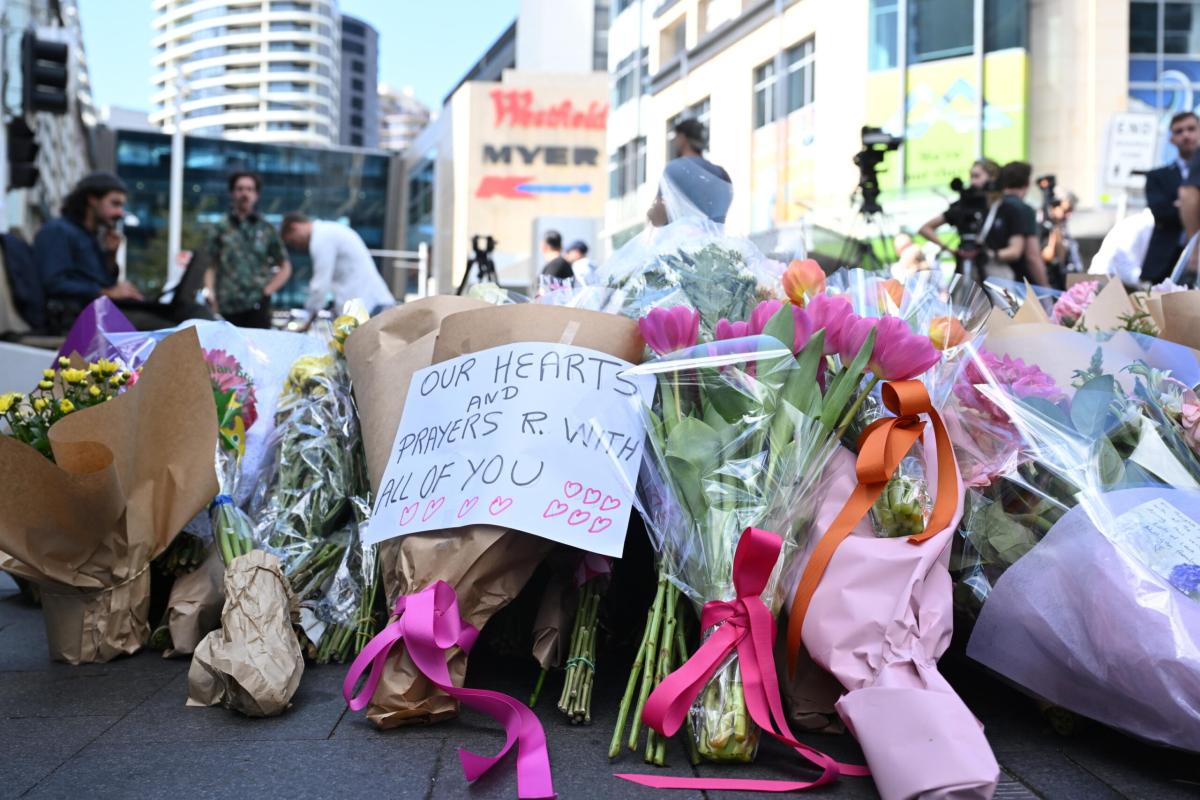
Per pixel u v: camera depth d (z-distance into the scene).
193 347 3.02
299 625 2.92
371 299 8.56
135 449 3.02
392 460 2.74
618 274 3.14
